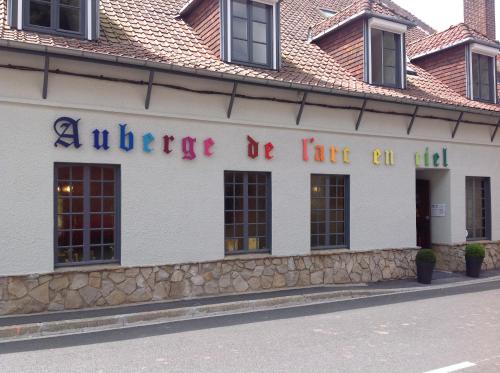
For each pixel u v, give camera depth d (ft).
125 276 30.17
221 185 33.83
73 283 28.58
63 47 26.86
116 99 30.35
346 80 41.29
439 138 44.70
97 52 28.09
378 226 40.91
